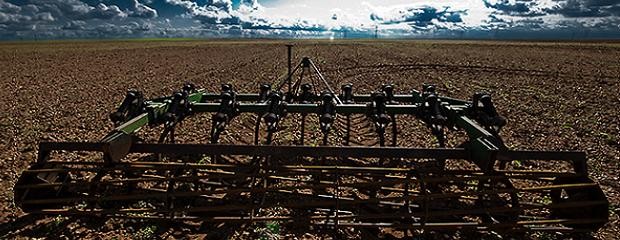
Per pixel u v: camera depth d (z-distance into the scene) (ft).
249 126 31.60
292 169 13.82
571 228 13.82
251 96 26.05
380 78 67.87
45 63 103.71
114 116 17.33
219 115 17.51
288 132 29.55
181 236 14.28
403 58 115.65
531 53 150.00
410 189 17.97
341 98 25.64
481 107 18.79
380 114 17.79
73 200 14.02
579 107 41.04
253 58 121.29
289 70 27.40
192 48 203.62
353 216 13.88
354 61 103.96
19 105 41.75
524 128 31.60
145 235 14.19
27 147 25.70
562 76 72.13
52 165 14.15
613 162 23.30
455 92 52.54
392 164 20.66
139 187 17.78
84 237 14.12
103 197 14.03
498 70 82.53
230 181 18.52
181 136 28.53
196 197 16.96
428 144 26.89
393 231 14.89
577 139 28.35
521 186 19.02
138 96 18.89
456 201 16.97
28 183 14.06
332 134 29.14
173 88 56.39
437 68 86.02
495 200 17.21
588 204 13.00
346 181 19.11
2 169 21.39
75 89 55.26
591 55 138.00
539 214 15.99
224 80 65.51
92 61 111.34
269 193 17.46
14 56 133.49
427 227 13.71
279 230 14.73
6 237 14.02
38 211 14.23
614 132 30.30
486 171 13.30
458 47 208.95
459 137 28.53
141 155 22.65
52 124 32.53
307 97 26.22
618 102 44.04
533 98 47.03
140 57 129.80
